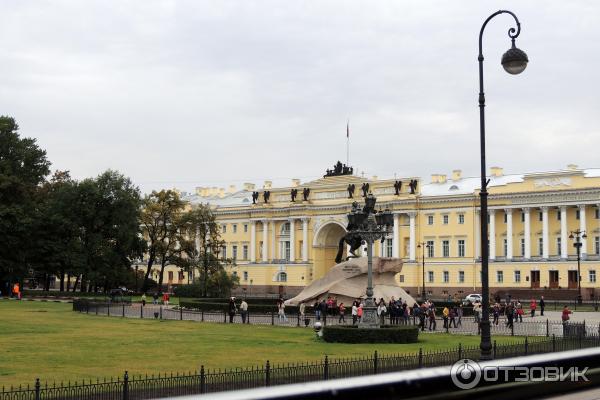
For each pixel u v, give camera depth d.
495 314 64.94
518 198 131.75
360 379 5.67
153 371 31.61
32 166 118.50
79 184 122.06
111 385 24.19
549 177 128.50
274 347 42.62
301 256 160.25
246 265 167.62
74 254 117.88
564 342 35.84
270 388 5.33
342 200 154.12
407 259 144.62
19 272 112.88
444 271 140.12
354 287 75.94
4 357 36.22
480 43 29.55
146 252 133.62
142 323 62.31
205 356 37.62
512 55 28.25
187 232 133.12
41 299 106.19
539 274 128.62
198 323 63.41
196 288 121.31
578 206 125.31
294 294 157.62
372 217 48.47
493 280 134.25
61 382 27.45
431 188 149.12
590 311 93.31
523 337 51.22
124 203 122.81
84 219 121.62
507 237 133.62
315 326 48.69
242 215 170.88
